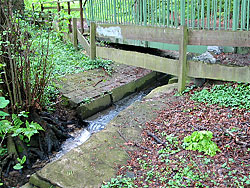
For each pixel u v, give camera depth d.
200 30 5.45
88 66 8.26
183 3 5.52
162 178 3.23
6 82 4.41
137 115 5.05
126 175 3.39
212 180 3.09
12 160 4.38
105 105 6.66
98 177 3.39
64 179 3.38
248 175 3.12
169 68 6.07
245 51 6.48
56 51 8.97
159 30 6.08
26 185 3.58
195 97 5.51
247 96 5.07
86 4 9.35
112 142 4.17
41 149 4.85
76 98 6.27
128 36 6.90
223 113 4.72
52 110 5.89
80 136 5.51
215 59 6.01
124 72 8.30
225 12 5.32
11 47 4.59
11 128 4.17
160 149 3.93
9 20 4.56
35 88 5.09
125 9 7.21
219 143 3.86
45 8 10.80
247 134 3.97
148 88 8.16
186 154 3.69
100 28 7.86
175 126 4.51
